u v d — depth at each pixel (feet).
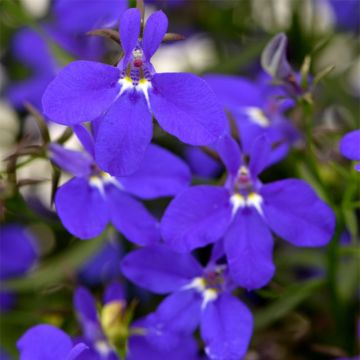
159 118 0.41
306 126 0.47
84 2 0.58
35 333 0.43
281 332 0.54
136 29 0.41
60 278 0.55
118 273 0.58
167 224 0.42
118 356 0.47
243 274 0.43
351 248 0.49
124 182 0.44
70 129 0.46
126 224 0.44
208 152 0.45
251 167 0.44
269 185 0.44
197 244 0.42
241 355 0.43
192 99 0.40
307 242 0.43
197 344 0.47
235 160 0.44
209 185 0.45
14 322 0.56
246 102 0.52
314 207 0.43
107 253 0.58
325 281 0.50
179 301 0.44
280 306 0.51
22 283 0.54
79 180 0.44
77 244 0.55
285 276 0.57
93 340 0.47
